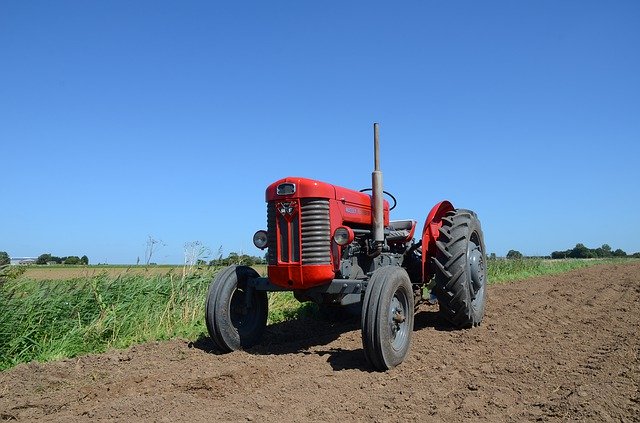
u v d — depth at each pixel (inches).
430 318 324.2
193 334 297.7
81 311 314.2
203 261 386.3
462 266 279.9
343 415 167.8
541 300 410.3
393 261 290.0
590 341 267.0
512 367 217.8
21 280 324.8
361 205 265.9
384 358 211.5
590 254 2271.2
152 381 206.4
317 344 266.4
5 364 257.3
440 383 198.8
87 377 219.9
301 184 233.1
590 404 169.6
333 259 235.5
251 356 241.9
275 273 236.5
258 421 162.6
